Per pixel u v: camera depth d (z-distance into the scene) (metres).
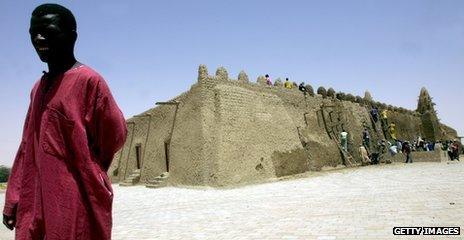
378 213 10.07
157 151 26.72
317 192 16.05
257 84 26.53
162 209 14.16
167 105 26.70
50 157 2.99
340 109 34.19
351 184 18.44
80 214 2.96
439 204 10.74
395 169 26.61
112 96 3.27
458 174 19.69
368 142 35.94
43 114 3.09
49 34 3.09
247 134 23.66
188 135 23.36
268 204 13.57
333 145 31.33
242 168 22.38
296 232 8.59
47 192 2.95
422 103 54.25
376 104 42.06
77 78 3.12
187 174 22.73
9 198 3.33
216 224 10.44
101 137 3.20
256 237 8.45
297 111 29.14
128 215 13.30
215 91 23.52
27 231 3.02
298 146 27.05
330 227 8.80
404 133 47.03
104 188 3.07
